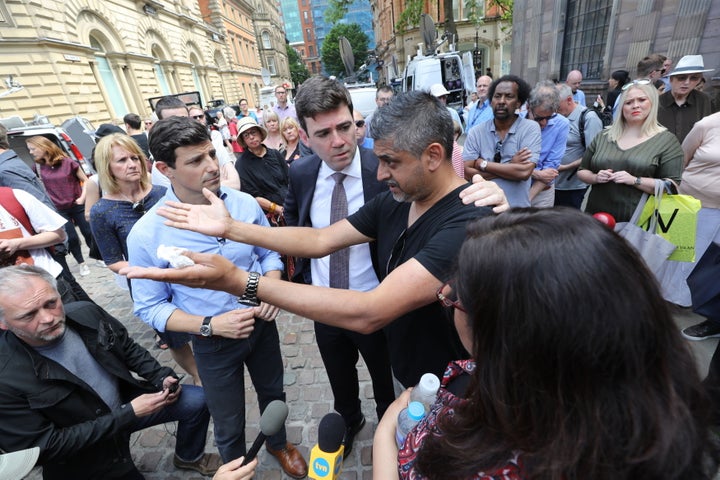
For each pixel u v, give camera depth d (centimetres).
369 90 852
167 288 161
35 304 141
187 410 192
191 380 286
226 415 171
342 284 178
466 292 53
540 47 1002
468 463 54
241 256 161
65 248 300
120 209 232
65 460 162
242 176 342
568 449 45
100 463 171
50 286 149
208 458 212
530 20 1033
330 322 92
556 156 311
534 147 269
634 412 43
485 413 54
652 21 611
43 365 150
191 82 2431
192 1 2620
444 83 1062
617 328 41
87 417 162
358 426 216
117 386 186
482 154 292
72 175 481
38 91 1214
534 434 48
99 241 236
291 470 199
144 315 158
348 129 159
